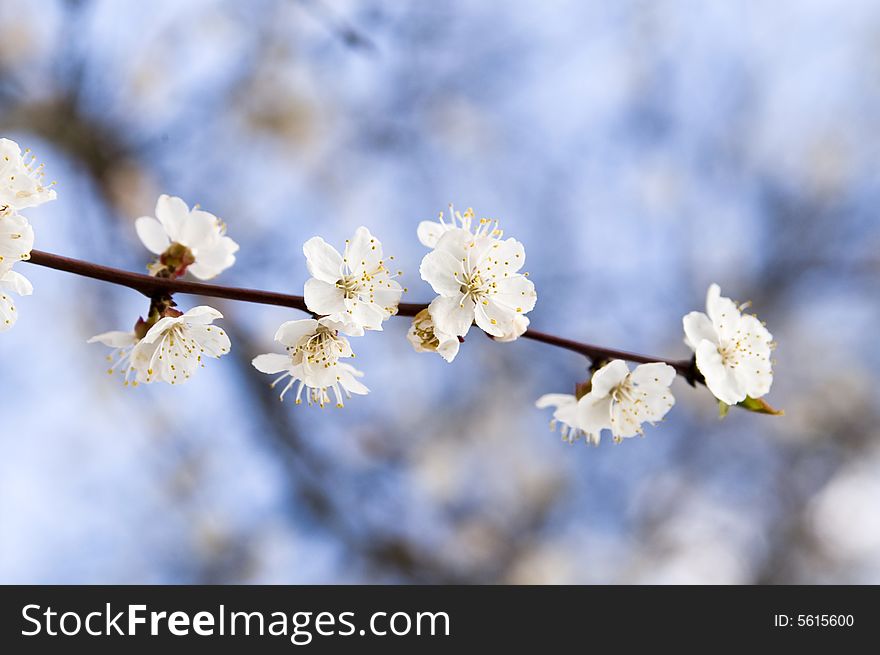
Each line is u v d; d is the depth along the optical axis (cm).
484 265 261
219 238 302
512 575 750
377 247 259
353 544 727
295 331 262
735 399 281
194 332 270
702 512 854
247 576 720
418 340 257
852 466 881
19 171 239
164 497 722
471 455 787
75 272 254
